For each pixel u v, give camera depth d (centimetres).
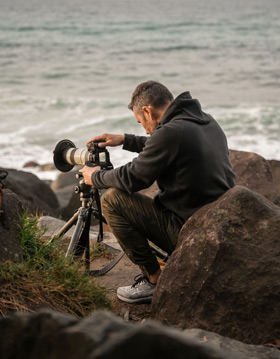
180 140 281
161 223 309
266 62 3856
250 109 2347
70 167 363
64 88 2869
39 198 891
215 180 289
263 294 252
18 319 135
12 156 1683
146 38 5466
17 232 303
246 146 1759
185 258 274
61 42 5069
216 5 13275
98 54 4250
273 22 7525
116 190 313
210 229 267
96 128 2028
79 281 305
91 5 13462
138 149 362
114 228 318
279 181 772
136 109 313
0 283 268
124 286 356
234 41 5203
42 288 279
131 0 17462
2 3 14062
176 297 271
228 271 261
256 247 261
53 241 347
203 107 2416
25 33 5891
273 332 248
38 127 2027
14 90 2780
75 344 121
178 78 3216
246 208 268
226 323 257
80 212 361
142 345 113
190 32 6081
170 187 295
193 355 111
